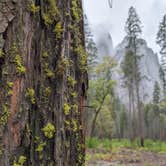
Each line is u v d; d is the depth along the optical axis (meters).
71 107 2.63
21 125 2.25
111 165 17.73
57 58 2.54
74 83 2.69
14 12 2.29
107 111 47.56
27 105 2.30
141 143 38.34
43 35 2.47
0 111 2.21
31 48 2.37
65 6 2.65
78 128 2.75
